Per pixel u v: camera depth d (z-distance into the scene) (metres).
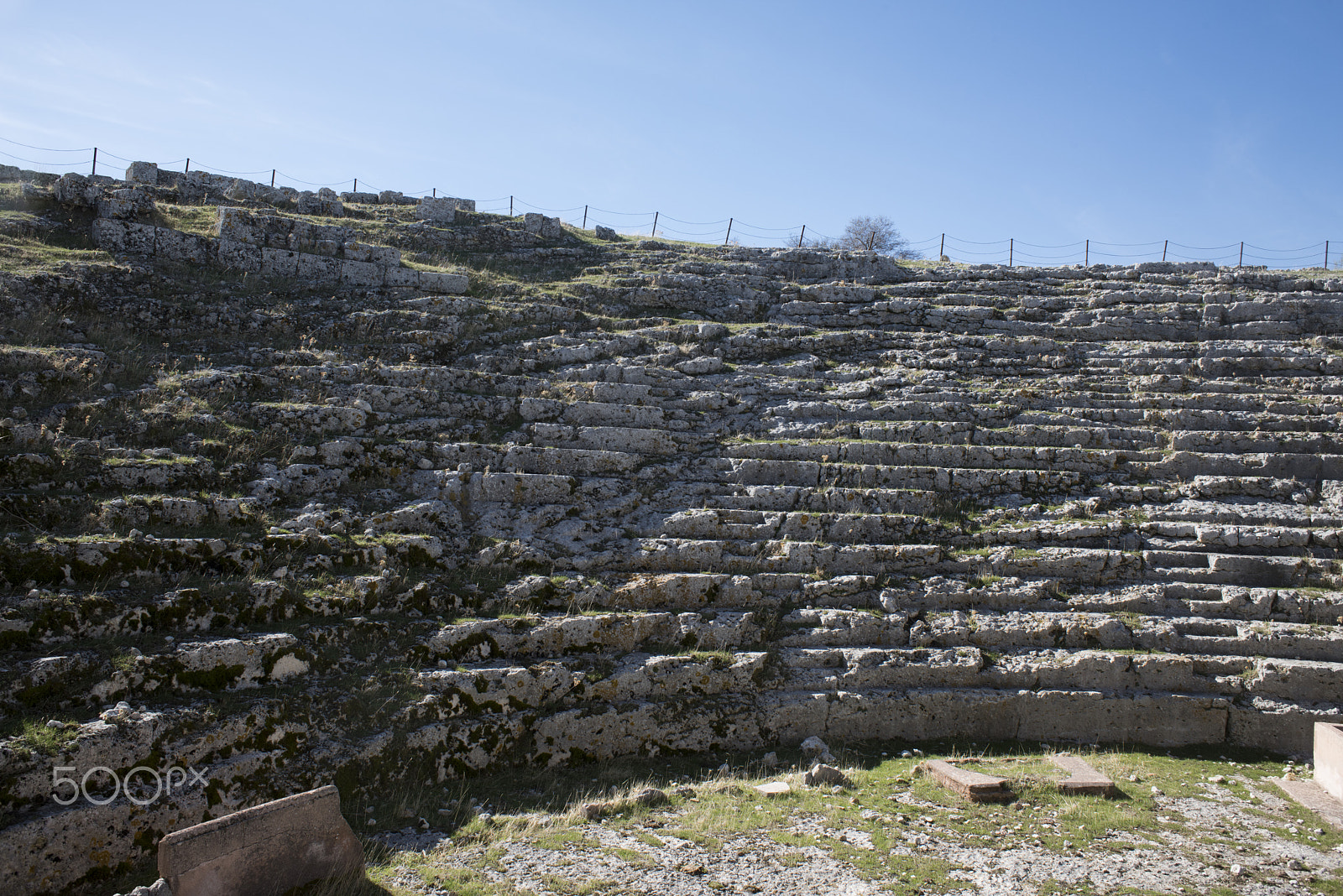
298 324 16.86
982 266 28.39
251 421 13.62
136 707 8.59
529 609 12.20
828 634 13.29
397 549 12.07
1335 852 9.59
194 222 19.42
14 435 11.19
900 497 15.91
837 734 12.37
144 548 10.09
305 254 18.81
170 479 11.73
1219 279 24.59
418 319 17.72
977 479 16.62
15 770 7.50
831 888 8.16
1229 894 8.49
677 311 22.67
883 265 26.39
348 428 14.23
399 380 15.83
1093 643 13.88
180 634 9.58
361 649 10.50
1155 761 12.33
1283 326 22.14
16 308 14.25
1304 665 13.39
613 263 24.73
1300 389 19.78
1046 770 11.36
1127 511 16.41
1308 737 13.03
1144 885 8.61
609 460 15.51
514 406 16.17
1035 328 22.86
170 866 6.68
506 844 8.64
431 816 9.21
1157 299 23.81
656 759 11.37
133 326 15.36
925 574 14.67
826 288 24.27
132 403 13.05
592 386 17.34
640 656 12.09
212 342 15.69
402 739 9.75
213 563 10.57
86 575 9.68
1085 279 26.03
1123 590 14.76
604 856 8.51
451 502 13.64
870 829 9.44
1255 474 17.34
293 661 9.84
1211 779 11.73
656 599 13.05
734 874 8.30
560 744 10.88
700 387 18.70
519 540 13.28
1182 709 13.18
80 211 18.00
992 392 19.47
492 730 10.44
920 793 10.53
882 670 12.88
